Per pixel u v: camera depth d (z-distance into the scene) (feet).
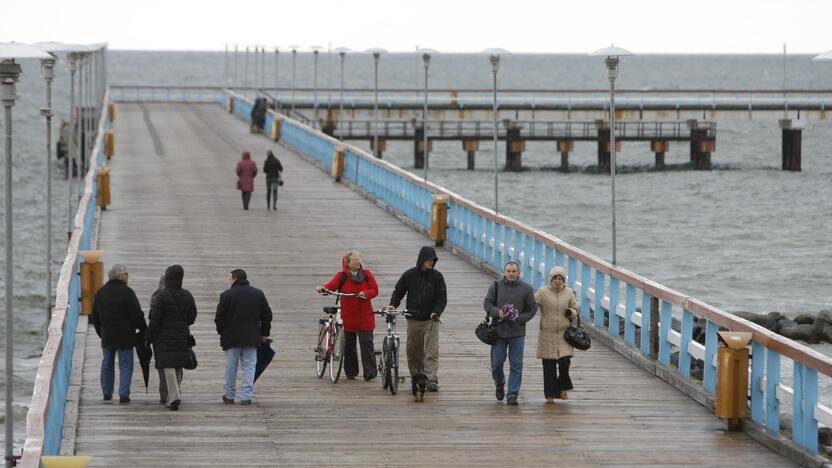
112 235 232.94
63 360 114.83
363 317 127.13
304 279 193.16
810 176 578.66
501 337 116.88
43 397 90.84
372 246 228.22
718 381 109.50
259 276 194.90
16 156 591.37
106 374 117.39
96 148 331.98
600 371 134.31
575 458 99.14
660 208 468.34
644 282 137.90
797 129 596.29
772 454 100.68
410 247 228.02
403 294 122.72
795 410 100.17
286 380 128.47
